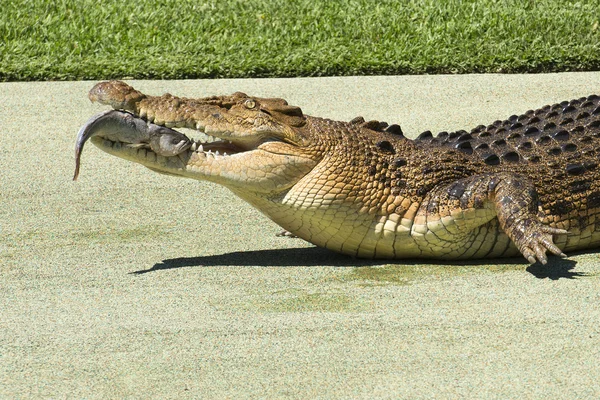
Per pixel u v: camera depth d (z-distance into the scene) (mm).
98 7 44469
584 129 20500
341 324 15148
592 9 43062
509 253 18719
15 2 44406
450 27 41219
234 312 15828
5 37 41094
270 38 41281
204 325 15250
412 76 37719
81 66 38312
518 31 40656
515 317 15258
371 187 18125
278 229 21734
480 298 16219
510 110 32312
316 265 18609
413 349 14148
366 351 14125
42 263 19016
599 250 19344
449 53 39219
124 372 13578
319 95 34875
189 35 41656
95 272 18375
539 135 20266
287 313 15719
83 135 17344
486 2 43906
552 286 16719
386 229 18250
